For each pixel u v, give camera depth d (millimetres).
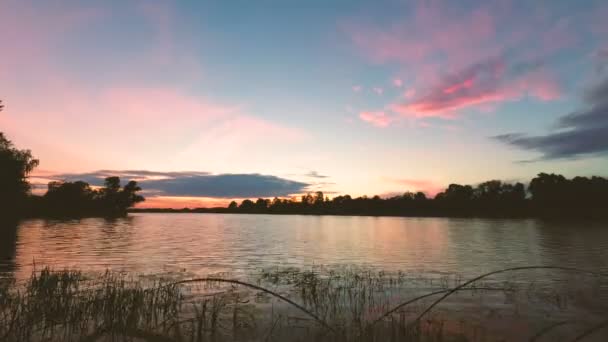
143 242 45125
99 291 15570
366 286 18516
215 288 17547
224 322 12453
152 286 17953
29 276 20297
